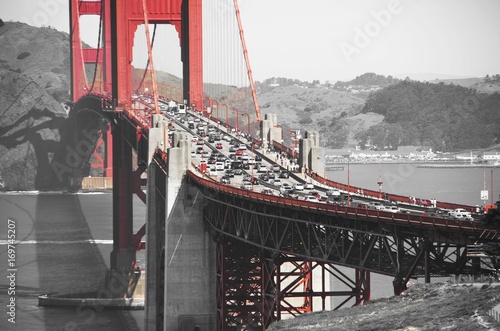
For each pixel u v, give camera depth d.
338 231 115.00
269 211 131.62
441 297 92.31
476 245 92.25
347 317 97.94
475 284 93.31
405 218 100.44
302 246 124.69
